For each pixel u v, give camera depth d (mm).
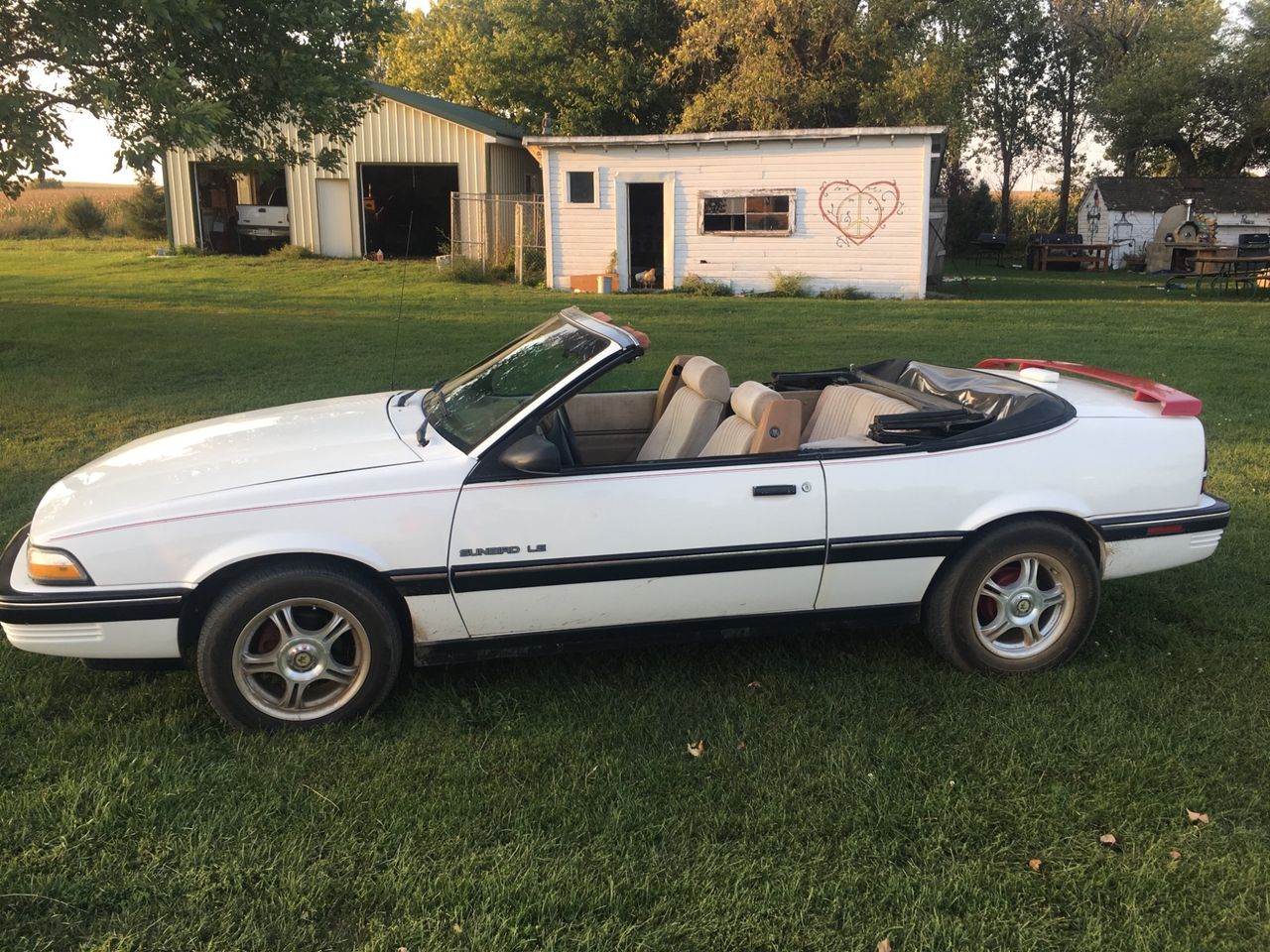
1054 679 3977
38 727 3543
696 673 4066
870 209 20328
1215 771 3307
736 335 14344
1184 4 43625
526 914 2637
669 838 2971
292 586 3389
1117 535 3992
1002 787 3234
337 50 13156
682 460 3689
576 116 32375
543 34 31656
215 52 11867
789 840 2961
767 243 21156
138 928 2580
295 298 19062
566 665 4129
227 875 2775
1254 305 18766
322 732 3520
